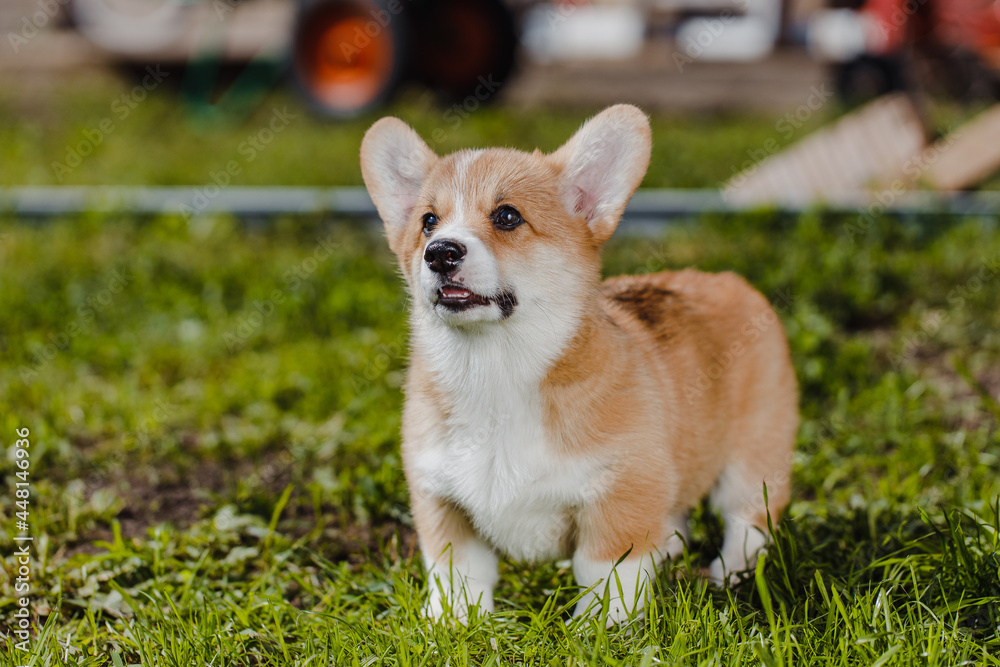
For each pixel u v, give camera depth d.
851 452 4.18
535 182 3.02
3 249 6.78
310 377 4.97
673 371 3.20
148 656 2.79
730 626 2.67
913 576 2.77
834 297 5.79
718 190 7.84
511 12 11.73
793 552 3.03
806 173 7.66
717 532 3.57
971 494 3.60
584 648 2.59
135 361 5.28
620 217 3.06
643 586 2.81
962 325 5.45
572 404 2.86
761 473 3.46
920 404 4.54
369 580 3.26
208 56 12.88
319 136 10.69
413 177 3.30
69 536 3.64
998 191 7.80
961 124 9.55
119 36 13.27
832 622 2.64
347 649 2.72
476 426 2.93
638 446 2.88
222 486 4.14
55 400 4.66
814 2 14.24
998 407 4.13
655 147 9.60
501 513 2.91
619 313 3.33
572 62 15.09
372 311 5.75
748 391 3.43
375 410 4.59
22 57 14.07
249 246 7.02
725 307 3.51
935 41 11.45
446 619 2.77
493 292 2.83
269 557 3.43
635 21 15.70
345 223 7.32
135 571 3.32
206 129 11.47
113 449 4.39
